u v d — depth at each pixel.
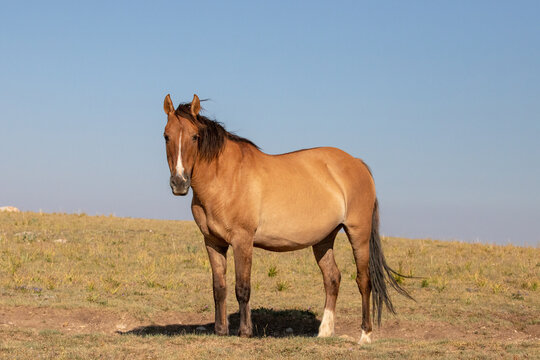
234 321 9.28
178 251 15.86
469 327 8.92
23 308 8.77
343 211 7.68
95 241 16.55
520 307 10.28
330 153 7.95
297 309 9.95
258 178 6.85
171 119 6.50
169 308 9.70
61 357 5.67
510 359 5.71
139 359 5.69
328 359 5.80
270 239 7.05
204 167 6.59
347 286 12.33
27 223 18.53
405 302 10.66
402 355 5.96
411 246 18.17
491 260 15.80
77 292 10.38
